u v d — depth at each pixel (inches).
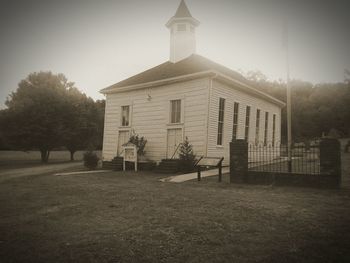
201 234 171.2
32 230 187.8
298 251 141.8
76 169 703.7
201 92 586.2
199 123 580.4
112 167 669.9
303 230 173.5
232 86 653.3
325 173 324.5
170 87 647.1
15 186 388.5
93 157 688.4
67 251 150.6
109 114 779.4
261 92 744.3
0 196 312.2
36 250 153.3
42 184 404.5
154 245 155.4
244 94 703.1
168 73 680.4
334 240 155.6
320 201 255.3
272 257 135.8
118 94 764.0
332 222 189.0
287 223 188.5
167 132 640.4
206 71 569.0
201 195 293.7
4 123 1119.0
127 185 380.5
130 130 719.1
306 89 2348.7
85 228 189.2
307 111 1913.1
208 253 142.8
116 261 136.6
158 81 652.1
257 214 213.0
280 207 234.1
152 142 666.2
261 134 774.5
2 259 142.7
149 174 532.4
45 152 1212.5
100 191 333.4
